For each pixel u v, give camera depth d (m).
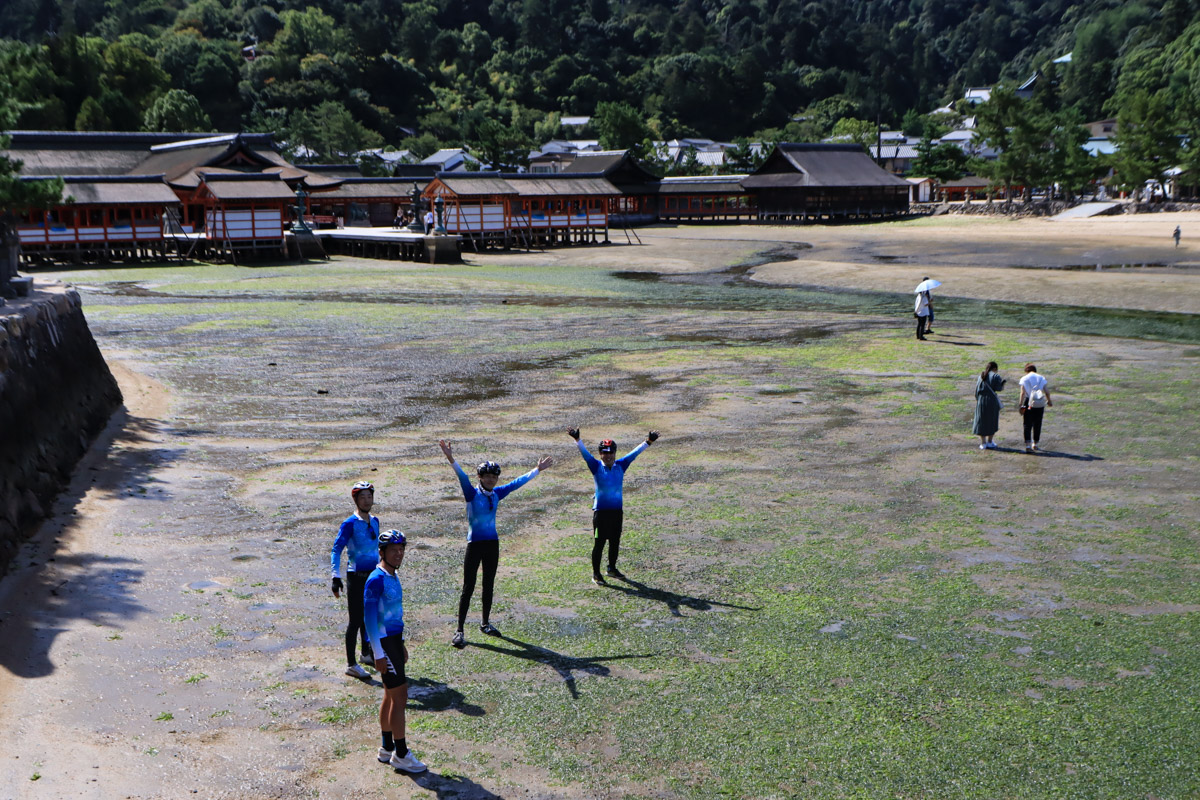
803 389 24.09
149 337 31.67
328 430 19.72
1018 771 7.54
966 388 24.22
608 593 11.40
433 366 27.11
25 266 57.44
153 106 121.69
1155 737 8.02
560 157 153.38
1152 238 73.06
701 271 58.69
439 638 10.11
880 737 8.06
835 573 12.02
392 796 7.17
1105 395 23.34
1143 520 14.05
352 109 195.88
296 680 9.12
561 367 27.06
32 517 13.18
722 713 8.48
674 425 20.28
